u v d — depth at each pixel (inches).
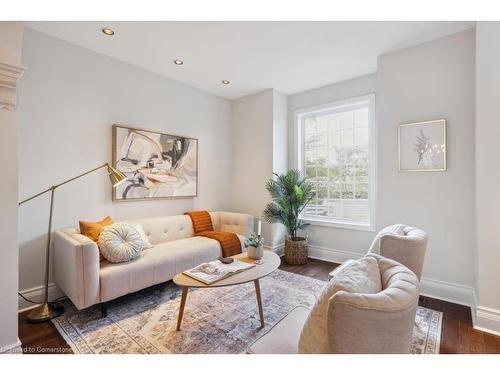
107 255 92.4
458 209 98.5
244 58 118.0
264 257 96.5
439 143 101.0
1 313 64.6
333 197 155.5
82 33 97.3
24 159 92.7
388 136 112.6
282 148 164.1
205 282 73.5
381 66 114.2
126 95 121.7
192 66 126.2
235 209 175.3
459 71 97.4
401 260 74.2
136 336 75.5
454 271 99.6
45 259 97.1
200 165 157.1
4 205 64.7
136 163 123.8
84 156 107.9
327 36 99.7
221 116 170.4
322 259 154.1
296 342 47.0
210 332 77.7
